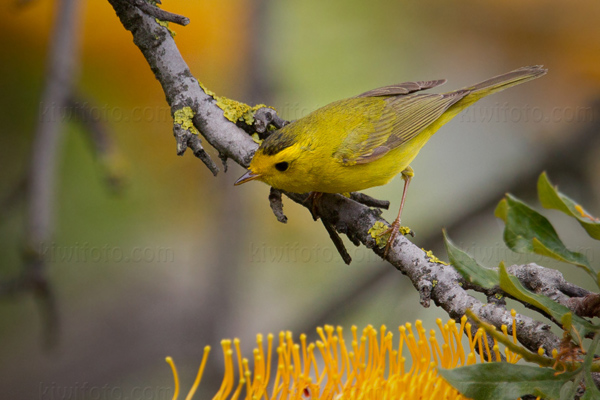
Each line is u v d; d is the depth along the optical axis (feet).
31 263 30.63
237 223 41.68
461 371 14.43
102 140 32.32
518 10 38.75
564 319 14.69
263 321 41.68
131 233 40.32
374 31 39.55
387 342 15.19
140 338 41.63
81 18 36.27
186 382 40.57
